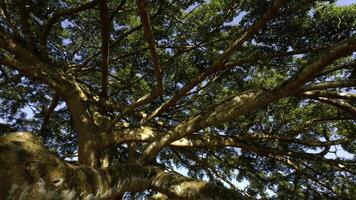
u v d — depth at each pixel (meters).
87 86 9.89
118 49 10.12
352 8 7.52
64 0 9.45
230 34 8.55
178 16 9.06
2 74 10.63
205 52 9.20
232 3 7.72
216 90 9.95
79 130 7.50
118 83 10.91
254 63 8.66
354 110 7.38
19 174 2.61
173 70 9.62
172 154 11.61
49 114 10.88
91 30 10.29
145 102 7.00
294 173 9.73
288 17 7.47
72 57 10.26
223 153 10.82
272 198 10.07
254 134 8.46
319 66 4.35
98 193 3.42
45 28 7.85
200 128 5.69
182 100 9.98
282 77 9.50
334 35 7.54
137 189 4.74
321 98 7.46
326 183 8.96
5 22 8.62
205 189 4.72
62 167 2.96
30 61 7.80
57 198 2.84
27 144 2.75
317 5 7.46
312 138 10.07
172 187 4.81
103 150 7.88
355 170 7.93
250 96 5.34
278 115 9.68
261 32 7.67
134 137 7.29
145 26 5.07
